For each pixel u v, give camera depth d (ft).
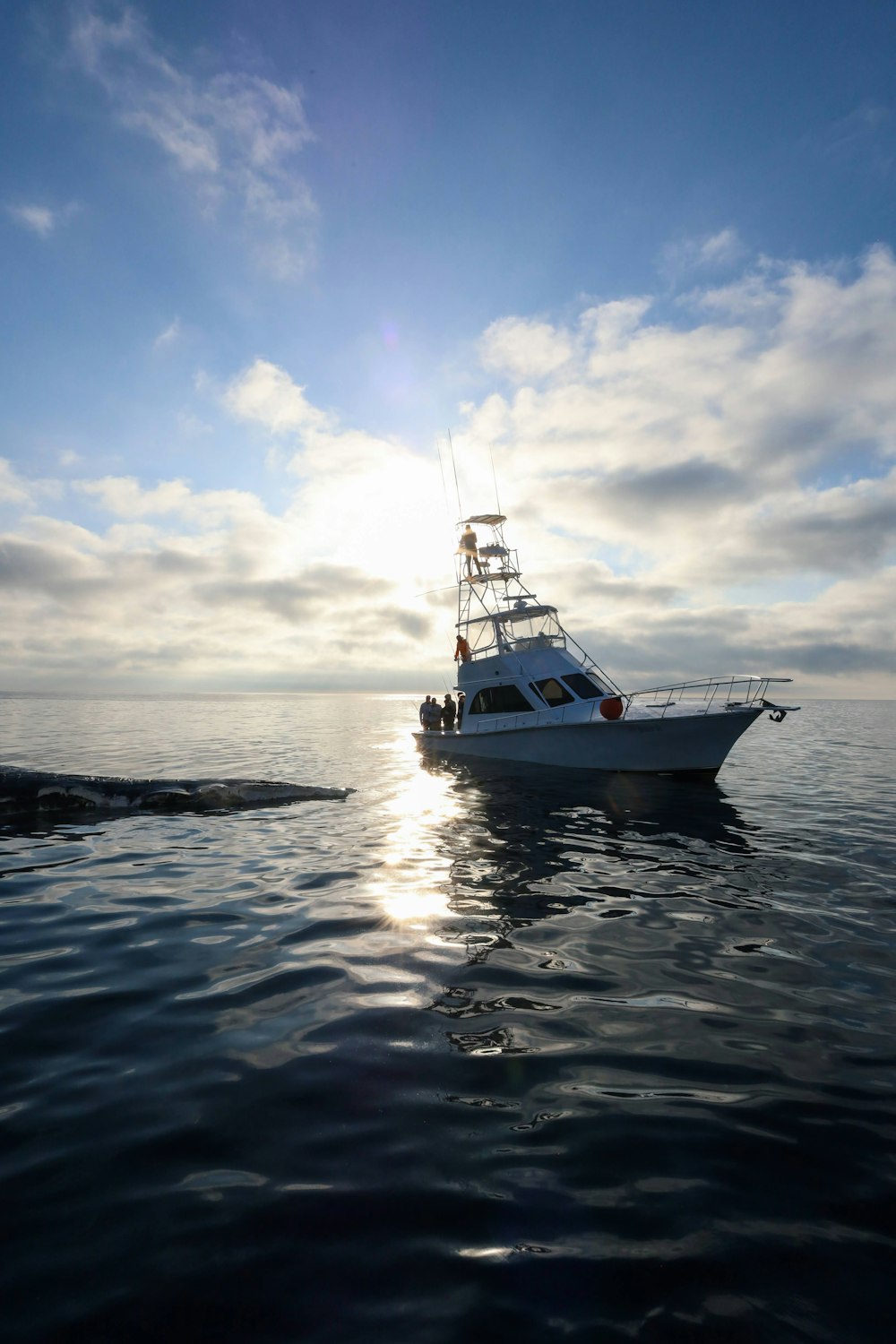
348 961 15.30
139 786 35.81
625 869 23.68
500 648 57.52
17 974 14.58
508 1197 7.92
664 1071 10.80
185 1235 7.30
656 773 47.62
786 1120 9.51
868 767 56.95
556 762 51.85
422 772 51.67
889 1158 8.73
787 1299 6.55
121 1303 6.47
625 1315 6.37
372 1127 9.23
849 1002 13.44
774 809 35.83
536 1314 6.37
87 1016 12.59
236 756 63.21
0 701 297.74
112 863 24.43
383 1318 6.35
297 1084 10.28
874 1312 6.41
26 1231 7.32
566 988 13.94
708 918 18.52
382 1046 11.50
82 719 132.05
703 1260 7.03
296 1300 6.53
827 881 22.26
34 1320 6.28
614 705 46.01
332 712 215.31
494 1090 10.16
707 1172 8.40
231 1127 9.20
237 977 14.46
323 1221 7.51
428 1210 7.70
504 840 28.25
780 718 40.01
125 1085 10.24
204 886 21.48
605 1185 8.13
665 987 14.03
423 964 15.17
